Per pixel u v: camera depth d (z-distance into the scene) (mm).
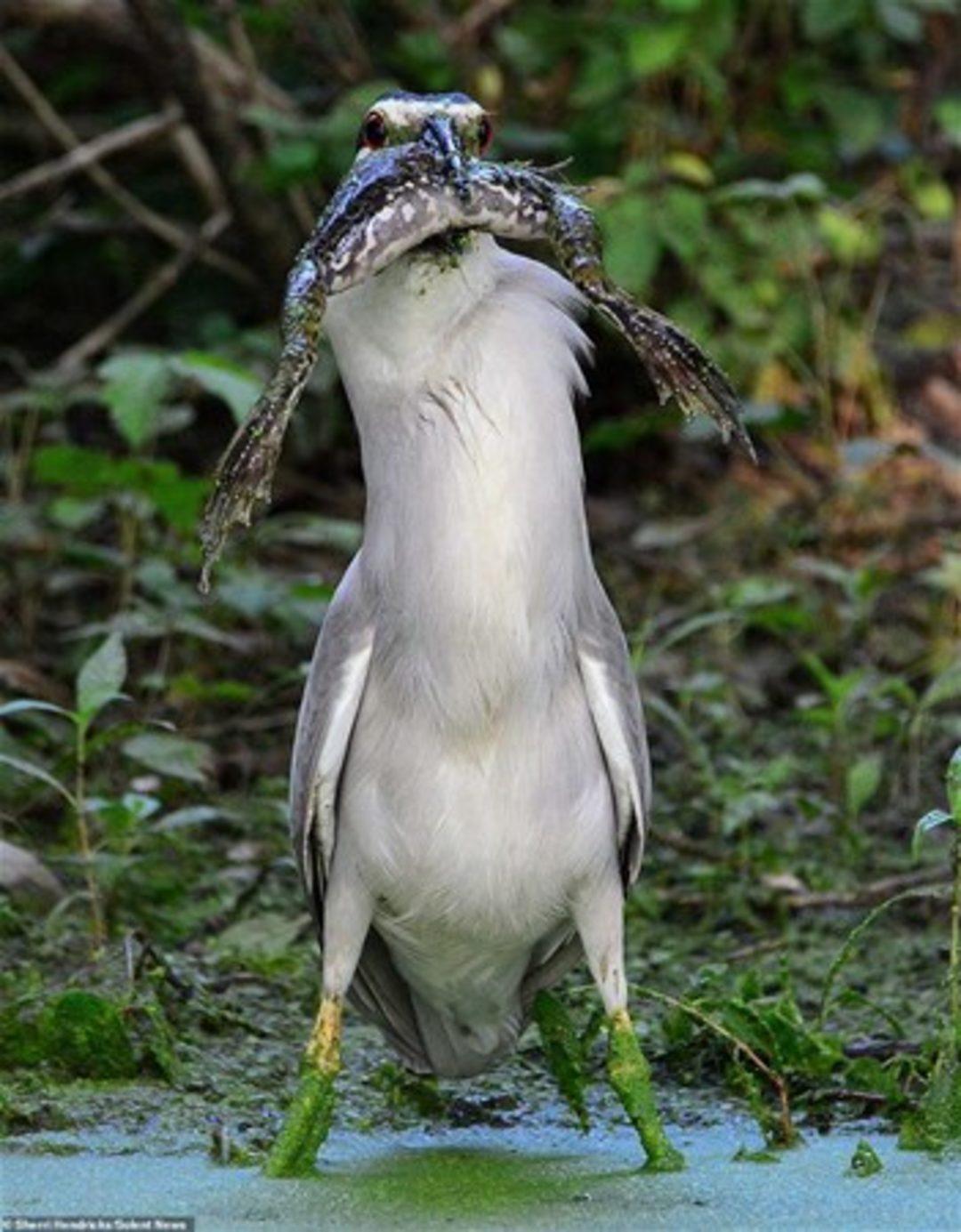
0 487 17516
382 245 8070
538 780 8633
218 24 19328
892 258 19047
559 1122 9734
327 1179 8656
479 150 8594
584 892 8781
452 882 8688
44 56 19688
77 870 12305
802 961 11711
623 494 18156
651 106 18125
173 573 14875
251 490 8102
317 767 8703
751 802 12586
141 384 14398
